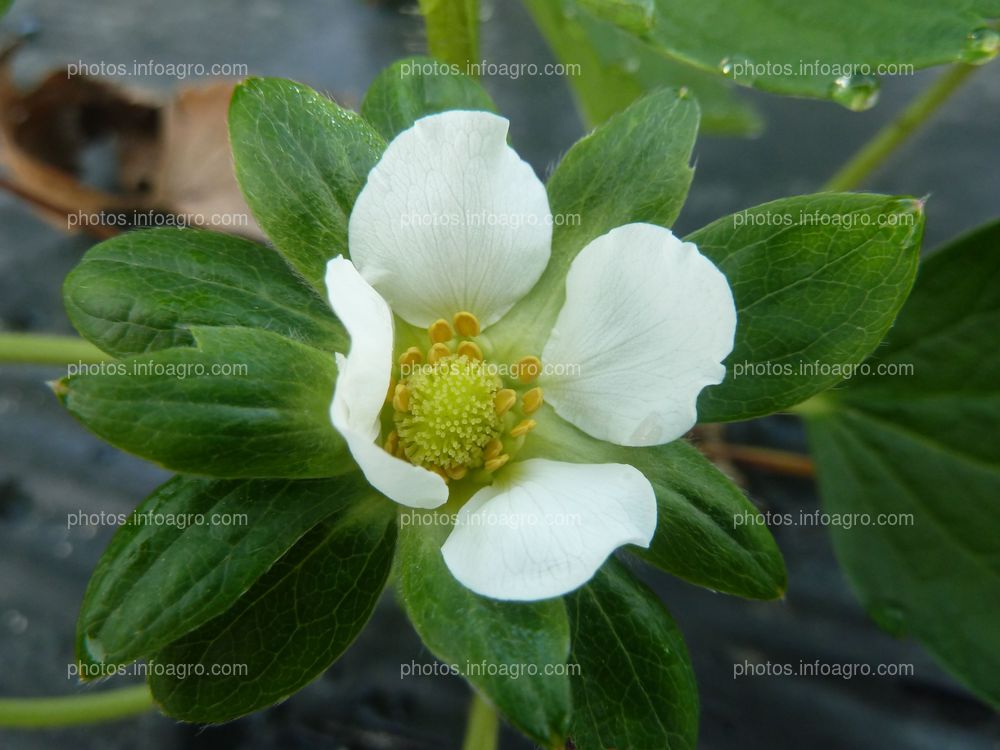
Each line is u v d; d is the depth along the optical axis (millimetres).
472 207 75
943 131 182
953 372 124
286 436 68
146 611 68
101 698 125
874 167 156
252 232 157
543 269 79
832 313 75
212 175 159
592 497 69
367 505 78
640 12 94
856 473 129
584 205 80
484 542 67
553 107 191
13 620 145
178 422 65
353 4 203
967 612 122
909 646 140
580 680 76
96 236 174
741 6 97
